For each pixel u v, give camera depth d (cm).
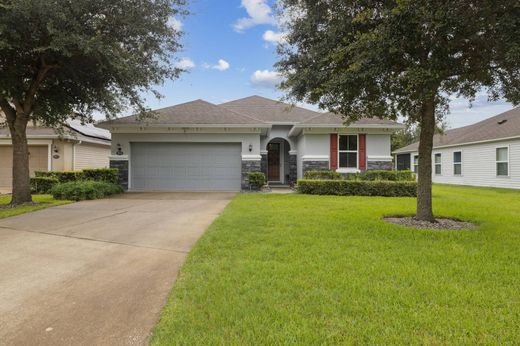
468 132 2123
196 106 1570
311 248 477
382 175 1365
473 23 475
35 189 1379
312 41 662
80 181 1245
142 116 1195
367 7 586
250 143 1420
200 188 1440
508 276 368
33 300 322
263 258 432
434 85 534
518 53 449
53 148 1698
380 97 658
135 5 922
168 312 289
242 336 247
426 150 705
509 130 1641
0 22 767
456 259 429
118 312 295
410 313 280
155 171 1433
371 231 589
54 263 436
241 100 2136
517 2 450
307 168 1469
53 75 1008
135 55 966
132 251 488
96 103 1127
